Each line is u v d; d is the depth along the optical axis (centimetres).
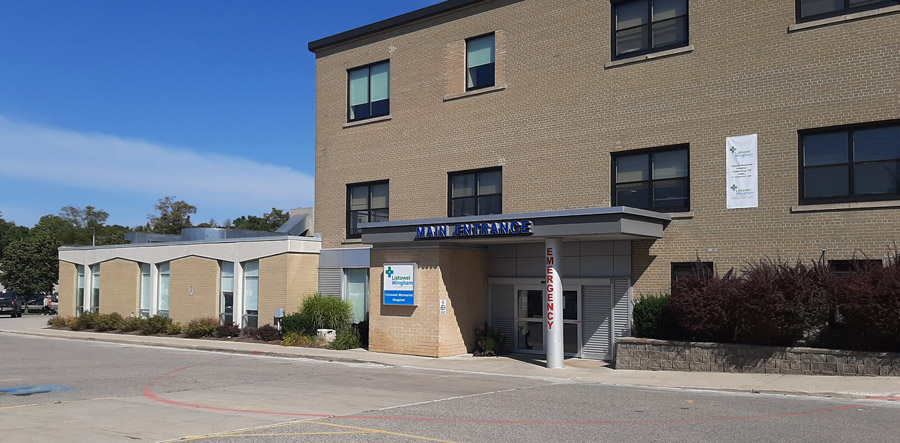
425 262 2338
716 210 2008
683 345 1864
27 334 3512
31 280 6981
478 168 2498
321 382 1742
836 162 1852
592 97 2255
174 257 3359
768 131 1939
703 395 1508
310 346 2619
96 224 13775
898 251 1733
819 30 1877
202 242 3238
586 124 2262
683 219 2058
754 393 1527
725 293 1797
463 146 2544
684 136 2073
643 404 1381
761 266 1836
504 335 2400
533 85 2386
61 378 1817
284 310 2892
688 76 2078
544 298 2353
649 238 2097
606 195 2206
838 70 1844
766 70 1952
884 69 1783
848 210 1812
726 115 2008
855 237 1802
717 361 1809
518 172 2398
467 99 2544
